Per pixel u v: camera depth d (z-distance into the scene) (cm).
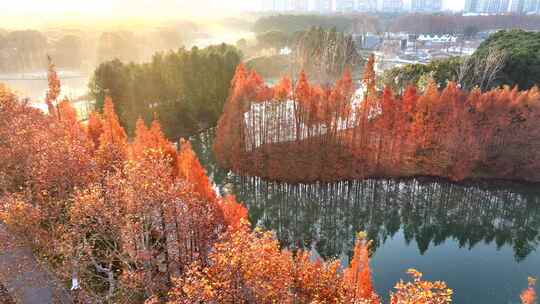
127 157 4012
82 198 2616
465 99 6112
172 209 2664
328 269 2373
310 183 5931
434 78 7969
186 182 3009
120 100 7325
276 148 5994
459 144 5897
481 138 6019
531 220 5569
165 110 7744
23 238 2456
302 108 5778
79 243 2623
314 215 5681
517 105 5934
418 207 5828
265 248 1981
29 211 2512
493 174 6119
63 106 5388
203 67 8238
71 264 2545
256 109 6244
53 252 2566
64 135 3866
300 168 5906
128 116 7306
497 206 5856
